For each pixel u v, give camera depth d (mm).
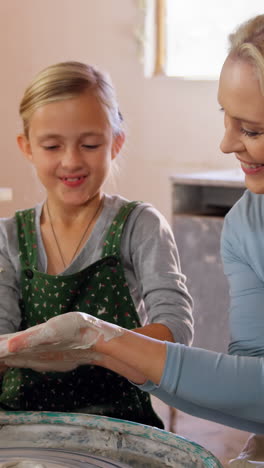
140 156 4465
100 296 1459
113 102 1460
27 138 1486
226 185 3074
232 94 1009
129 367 1149
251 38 1003
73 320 1104
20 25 4422
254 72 981
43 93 1380
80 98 1377
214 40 4273
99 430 1104
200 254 3195
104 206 1516
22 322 1517
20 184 4473
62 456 1053
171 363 1074
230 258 1342
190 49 4348
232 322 1313
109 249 1469
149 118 4438
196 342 3264
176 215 3254
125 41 4395
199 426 2016
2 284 1488
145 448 1054
